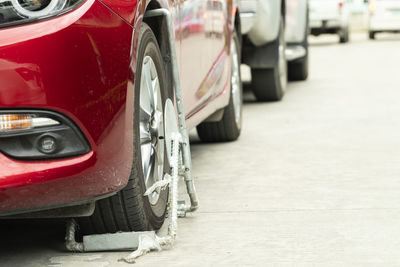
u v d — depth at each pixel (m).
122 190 4.36
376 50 23.70
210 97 6.77
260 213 5.32
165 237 4.53
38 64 3.82
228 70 7.50
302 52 13.34
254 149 7.87
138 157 4.44
